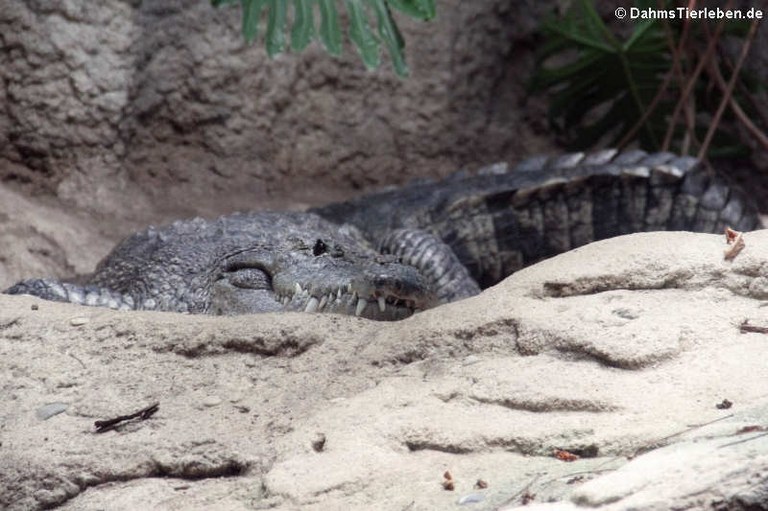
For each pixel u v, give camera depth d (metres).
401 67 11.88
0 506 6.09
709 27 15.38
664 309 6.54
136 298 10.99
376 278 8.29
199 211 14.19
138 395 6.83
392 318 8.40
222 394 6.73
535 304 6.86
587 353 6.24
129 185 14.20
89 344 7.42
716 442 4.88
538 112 16.41
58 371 7.17
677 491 4.45
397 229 12.75
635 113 15.83
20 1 13.44
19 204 13.27
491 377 6.24
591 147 16.17
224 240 11.20
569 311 6.67
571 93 15.62
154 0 14.12
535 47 16.34
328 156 15.34
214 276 10.59
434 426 5.83
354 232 12.98
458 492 5.21
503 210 13.80
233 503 5.61
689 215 14.20
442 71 15.70
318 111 15.24
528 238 13.98
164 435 6.30
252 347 7.11
